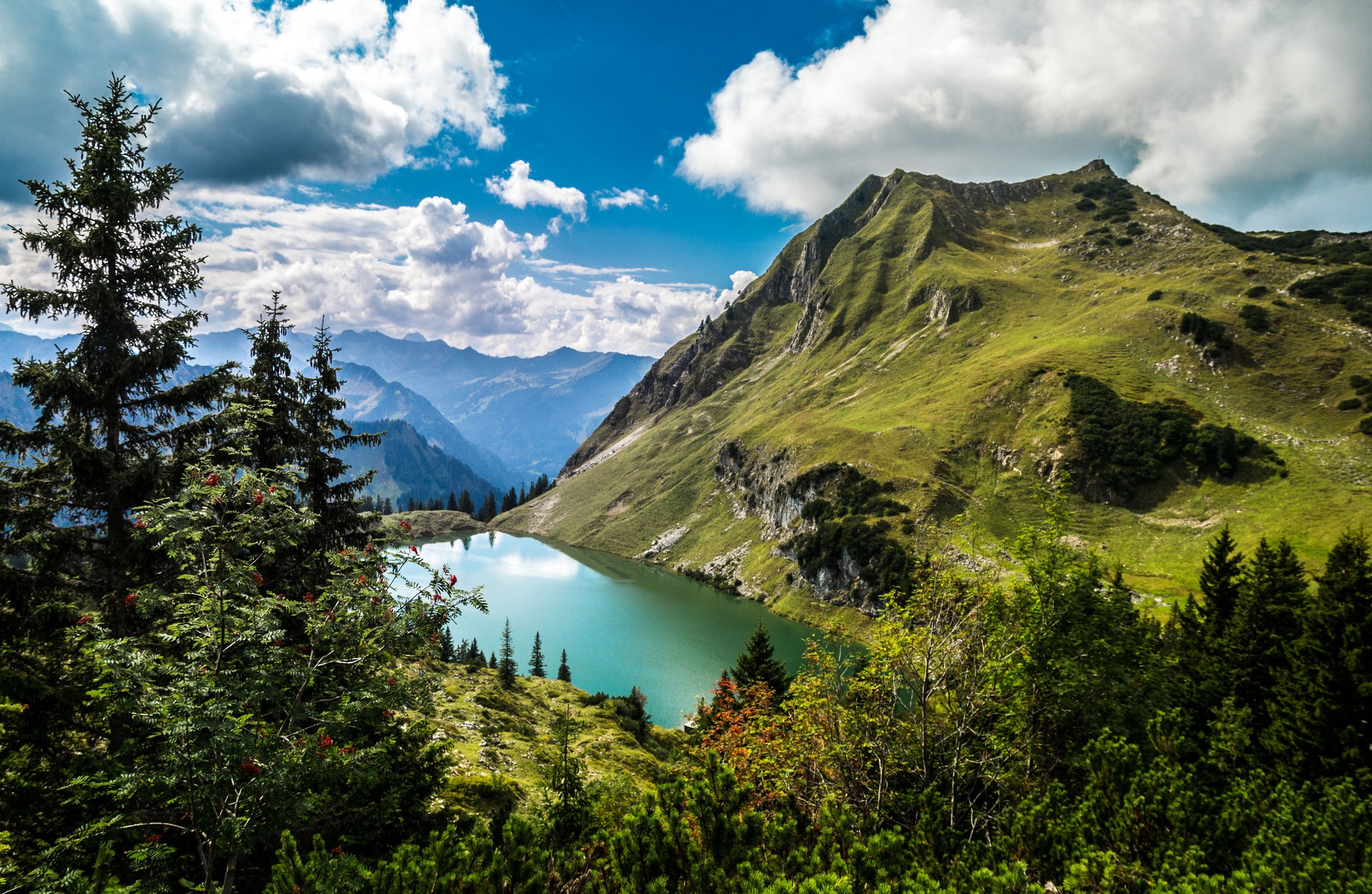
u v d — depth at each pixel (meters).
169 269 16.89
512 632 111.19
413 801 14.98
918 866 9.01
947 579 16.53
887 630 16.98
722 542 174.88
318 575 20.02
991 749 14.52
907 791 13.69
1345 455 92.50
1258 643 33.31
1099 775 11.07
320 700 10.21
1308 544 79.25
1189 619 41.62
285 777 8.41
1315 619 26.72
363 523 23.61
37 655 13.67
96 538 15.64
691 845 8.65
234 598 10.02
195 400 17.42
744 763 20.02
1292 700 25.38
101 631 11.13
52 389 14.60
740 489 190.75
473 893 8.15
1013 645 15.79
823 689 17.78
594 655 98.00
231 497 10.40
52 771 11.85
